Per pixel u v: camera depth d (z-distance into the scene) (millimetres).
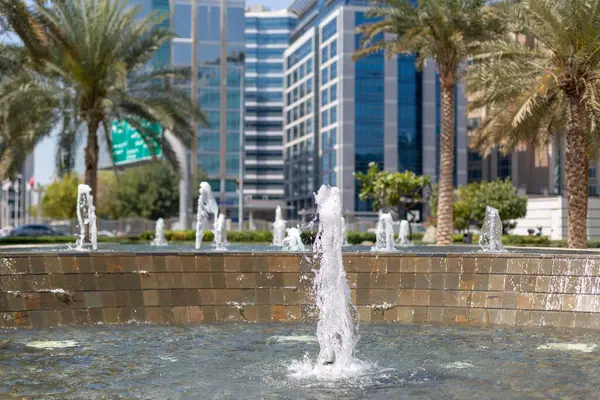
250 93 131000
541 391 6379
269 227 50750
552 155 53281
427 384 6648
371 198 81375
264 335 9422
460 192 48812
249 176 130000
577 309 10289
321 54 90188
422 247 20562
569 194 19188
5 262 10094
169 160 29266
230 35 75188
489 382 6734
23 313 10000
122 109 27781
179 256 10805
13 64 22984
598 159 22281
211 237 36375
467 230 47656
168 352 8195
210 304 10734
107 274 10500
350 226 54438
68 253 10414
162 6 72188
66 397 6129
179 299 10664
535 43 21047
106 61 26312
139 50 27406
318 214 8367
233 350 8336
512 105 18766
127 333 9539
